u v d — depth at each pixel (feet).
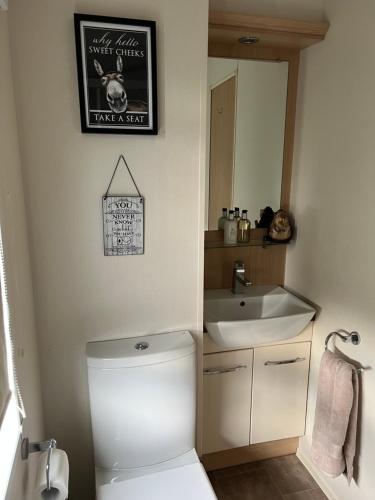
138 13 4.16
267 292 6.67
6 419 2.88
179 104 4.50
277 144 6.40
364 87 4.74
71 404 4.91
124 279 4.78
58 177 4.29
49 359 4.72
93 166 4.38
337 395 5.13
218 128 5.95
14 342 3.14
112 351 4.59
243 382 5.95
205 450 6.05
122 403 4.55
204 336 5.56
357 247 5.01
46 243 4.41
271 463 6.59
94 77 4.12
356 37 4.85
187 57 4.40
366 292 4.90
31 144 4.13
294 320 5.60
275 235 6.46
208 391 5.80
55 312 4.62
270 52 5.97
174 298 5.03
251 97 6.05
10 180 3.49
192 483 4.37
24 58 3.93
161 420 4.74
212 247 6.31
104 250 4.62
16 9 3.81
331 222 5.53
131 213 4.61
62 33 3.98
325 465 5.37
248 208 6.51
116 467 4.72
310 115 5.89
